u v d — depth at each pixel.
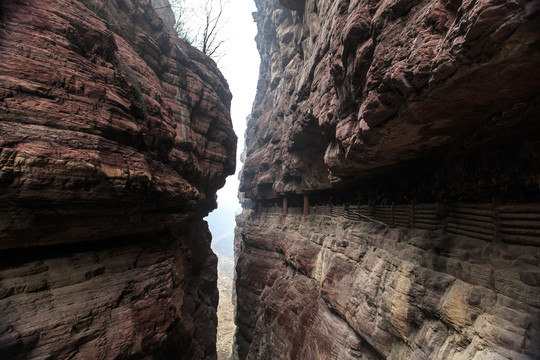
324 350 12.80
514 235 5.65
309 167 22.00
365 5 7.09
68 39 8.92
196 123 22.73
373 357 9.96
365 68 7.28
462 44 4.07
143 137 10.67
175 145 18.47
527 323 4.72
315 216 22.67
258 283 27.30
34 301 7.31
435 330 6.97
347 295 12.53
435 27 4.91
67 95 8.08
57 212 7.52
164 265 11.92
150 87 14.84
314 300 17.19
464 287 6.41
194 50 27.00
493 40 3.77
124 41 15.02
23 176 6.54
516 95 5.04
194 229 25.78
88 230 8.73
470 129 7.01
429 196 10.11
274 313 20.86
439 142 8.07
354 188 17.25
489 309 5.58
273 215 33.19
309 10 19.45
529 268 5.11
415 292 7.98
